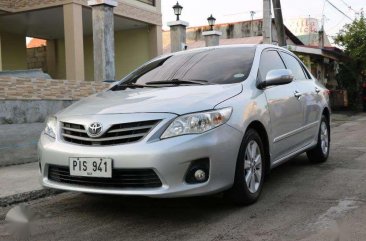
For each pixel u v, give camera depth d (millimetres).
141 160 4039
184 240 3912
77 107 4781
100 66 10242
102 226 4395
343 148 8844
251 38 23547
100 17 10203
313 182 5898
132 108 4328
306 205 4832
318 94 6938
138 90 5074
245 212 4621
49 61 20781
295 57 6848
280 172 6566
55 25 17578
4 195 5434
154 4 17344
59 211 4965
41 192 5668
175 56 6004
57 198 5574
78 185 4371
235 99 4645
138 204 5051
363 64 22625
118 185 4180
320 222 4273
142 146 4070
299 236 3936
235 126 4445
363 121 15852
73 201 5352
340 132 12109
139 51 18047
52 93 8359
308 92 6520
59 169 4500
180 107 4262
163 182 4043
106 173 4141
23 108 7836
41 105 8148
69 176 4426
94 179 4266
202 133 4180
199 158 4133
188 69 5484
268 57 5852
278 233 4016
